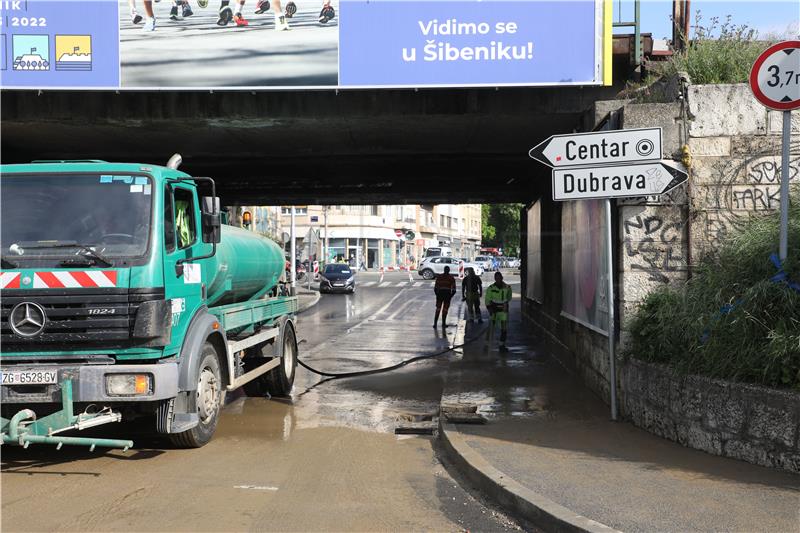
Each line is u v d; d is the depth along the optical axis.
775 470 5.44
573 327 11.19
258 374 8.89
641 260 7.69
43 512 4.94
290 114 11.34
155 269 6.07
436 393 10.34
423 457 6.74
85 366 5.77
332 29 10.21
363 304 28.45
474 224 112.12
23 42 10.33
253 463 6.39
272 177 19.17
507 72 10.09
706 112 7.66
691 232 7.62
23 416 5.52
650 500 4.84
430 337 17.58
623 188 7.23
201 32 10.32
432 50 10.15
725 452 5.91
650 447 6.38
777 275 6.06
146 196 6.28
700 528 4.30
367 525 4.79
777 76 6.19
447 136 13.12
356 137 13.21
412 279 49.81
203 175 18.64
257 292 9.91
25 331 5.83
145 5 10.34
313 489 5.61
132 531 4.58
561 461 5.95
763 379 5.67
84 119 11.45
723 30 8.89
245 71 10.30
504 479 5.40
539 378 10.93
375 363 13.36
